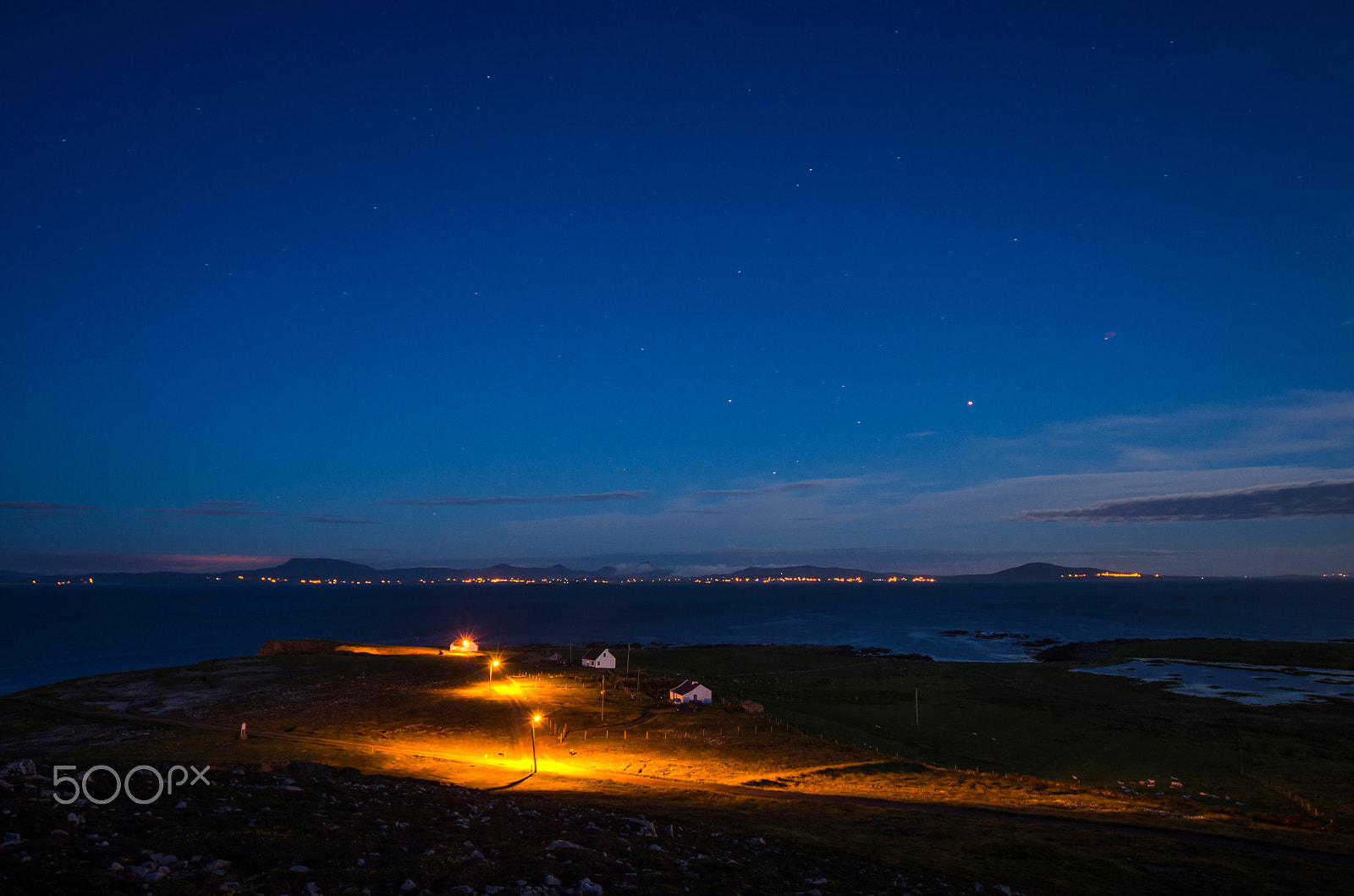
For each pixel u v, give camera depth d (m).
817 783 50.38
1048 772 62.28
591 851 18.95
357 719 72.25
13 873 11.66
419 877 14.07
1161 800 49.41
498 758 57.44
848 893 20.22
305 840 15.45
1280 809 51.59
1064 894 26.05
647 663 127.06
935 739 73.75
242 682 95.12
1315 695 101.50
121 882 11.75
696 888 17.41
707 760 57.25
